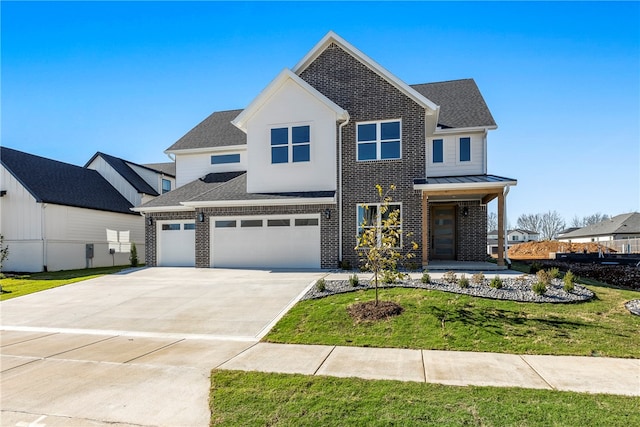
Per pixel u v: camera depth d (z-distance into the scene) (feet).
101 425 13.84
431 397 15.24
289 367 19.21
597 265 58.13
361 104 52.01
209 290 38.50
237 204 51.90
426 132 58.03
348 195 51.44
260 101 53.36
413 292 31.24
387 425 13.12
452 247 59.88
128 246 84.17
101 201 79.05
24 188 66.90
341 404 14.73
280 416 13.96
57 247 68.28
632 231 160.15
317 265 50.75
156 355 21.77
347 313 27.61
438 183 46.93
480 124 58.34
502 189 47.03
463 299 28.91
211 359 20.88
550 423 13.10
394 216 30.17
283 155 53.06
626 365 19.03
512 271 44.24
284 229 52.03
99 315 31.99
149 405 15.29
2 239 64.28
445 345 22.07
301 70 54.49
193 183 65.82
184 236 58.49
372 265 29.53
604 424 13.02
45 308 35.06
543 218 299.58
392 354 20.99
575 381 16.98
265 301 33.40
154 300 35.78
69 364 20.53
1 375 18.98
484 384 16.62
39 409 15.17
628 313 26.20
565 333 23.20
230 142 69.05
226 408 14.70
